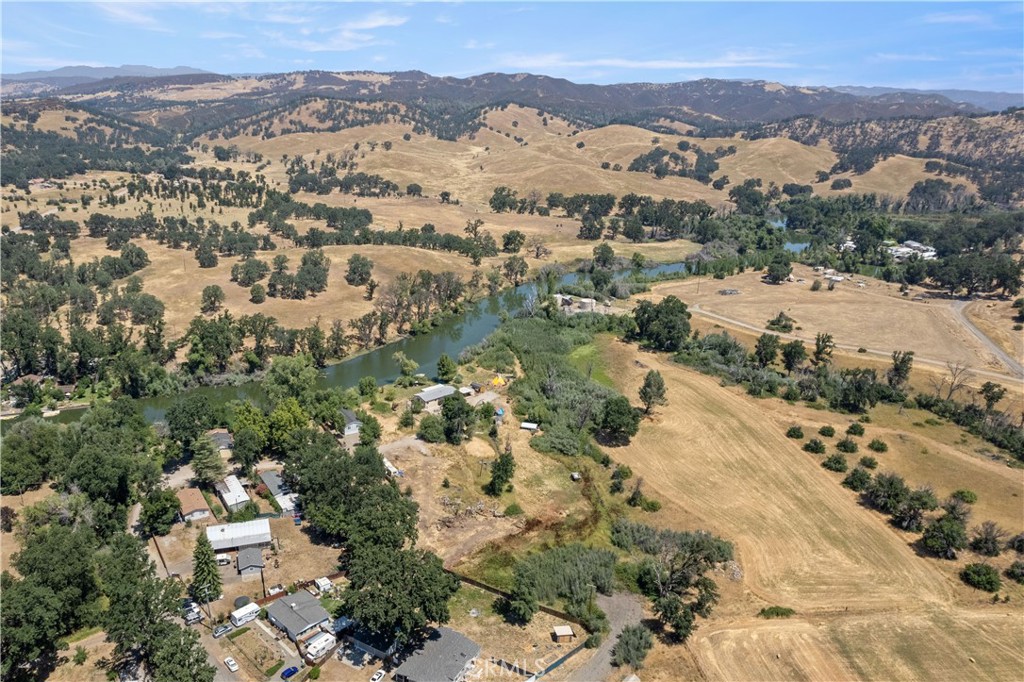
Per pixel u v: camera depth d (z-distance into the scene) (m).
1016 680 67.62
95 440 99.31
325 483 87.00
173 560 80.38
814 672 67.69
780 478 107.00
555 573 79.31
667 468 109.94
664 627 73.81
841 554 87.75
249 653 66.62
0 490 91.69
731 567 84.12
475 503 96.44
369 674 64.50
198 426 107.81
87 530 77.81
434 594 67.12
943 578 83.50
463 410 115.94
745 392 141.25
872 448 116.69
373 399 129.38
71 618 68.44
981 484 106.06
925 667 68.94
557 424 121.44
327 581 76.06
